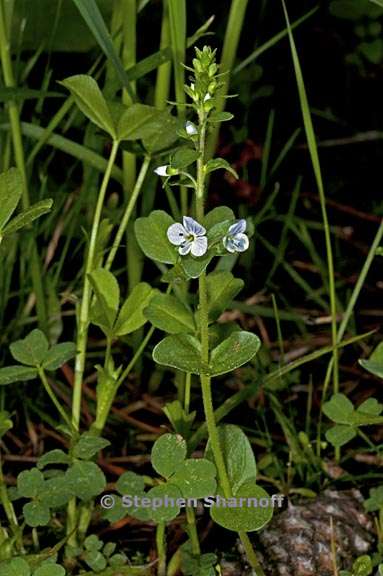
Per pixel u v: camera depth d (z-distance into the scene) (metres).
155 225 0.33
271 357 0.45
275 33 0.58
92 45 0.46
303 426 0.42
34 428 0.41
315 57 0.59
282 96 0.58
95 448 0.35
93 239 0.36
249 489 0.33
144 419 0.43
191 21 0.56
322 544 0.36
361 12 0.54
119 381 0.36
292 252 0.50
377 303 0.48
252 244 0.47
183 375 0.42
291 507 0.37
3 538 0.34
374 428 0.41
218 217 0.33
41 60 0.49
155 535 0.38
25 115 0.49
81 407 0.42
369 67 0.58
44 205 0.32
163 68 0.41
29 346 0.35
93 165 0.41
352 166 0.56
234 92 0.53
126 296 0.46
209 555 0.35
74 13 0.45
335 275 0.49
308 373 0.44
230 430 0.33
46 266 0.43
